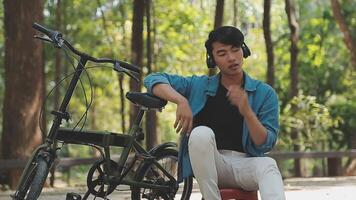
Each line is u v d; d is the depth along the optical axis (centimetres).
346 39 1641
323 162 1800
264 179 380
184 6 1972
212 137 380
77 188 1019
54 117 468
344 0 1891
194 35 2084
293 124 1605
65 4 1861
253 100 406
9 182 1095
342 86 1928
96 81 2247
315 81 1939
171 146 502
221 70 402
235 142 411
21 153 1109
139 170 488
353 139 1861
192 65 2145
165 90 396
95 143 472
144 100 423
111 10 2033
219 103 411
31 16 1123
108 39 1938
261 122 402
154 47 1906
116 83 2359
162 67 2092
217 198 384
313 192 863
